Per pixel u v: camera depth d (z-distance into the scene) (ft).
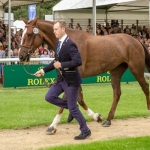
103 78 59.52
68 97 25.27
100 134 27.48
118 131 28.55
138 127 30.01
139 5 90.38
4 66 53.62
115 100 31.40
